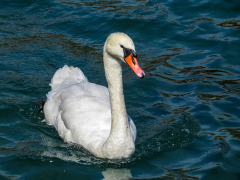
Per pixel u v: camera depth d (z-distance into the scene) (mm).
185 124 12961
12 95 14500
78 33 18172
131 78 15523
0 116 13539
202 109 13562
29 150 11945
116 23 18500
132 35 17938
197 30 17828
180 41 17422
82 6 19906
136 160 11539
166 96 14430
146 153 11812
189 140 12281
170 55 16672
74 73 13906
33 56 16625
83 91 12727
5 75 15445
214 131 12523
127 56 10086
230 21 18219
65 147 12125
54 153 11828
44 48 17141
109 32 18125
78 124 11938
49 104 13242
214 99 14039
